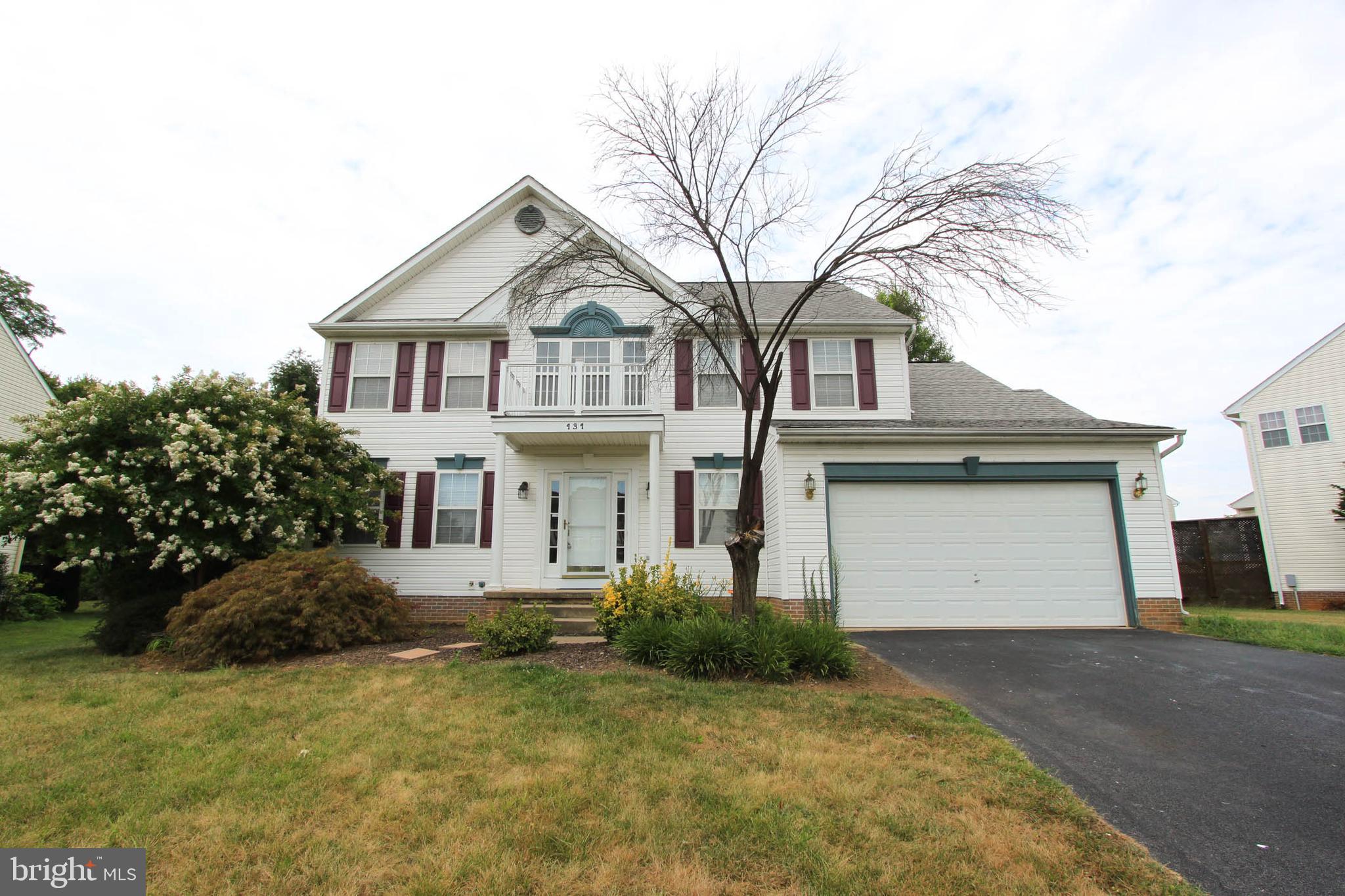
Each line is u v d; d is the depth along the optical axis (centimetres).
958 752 458
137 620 927
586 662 743
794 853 323
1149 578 1055
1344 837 345
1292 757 453
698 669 675
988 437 1091
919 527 1088
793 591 1056
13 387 1599
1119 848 331
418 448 1314
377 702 583
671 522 1259
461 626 1177
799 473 1095
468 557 1273
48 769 432
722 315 863
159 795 391
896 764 436
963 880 302
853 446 1102
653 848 327
